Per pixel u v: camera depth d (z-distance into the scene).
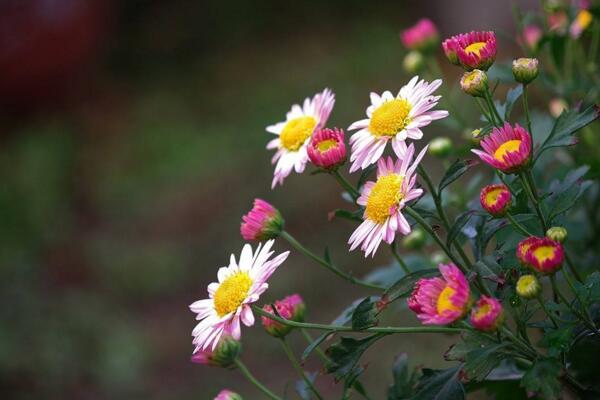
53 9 3.27
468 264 0.89
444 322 0.82
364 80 3.23
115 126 3.38
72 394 2.20
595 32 1.11
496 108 0.93
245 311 0.89
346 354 0.88
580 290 0.85
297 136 0.96
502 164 0.85
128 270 2.62
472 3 3.32
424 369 0.88
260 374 2.16
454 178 0.88
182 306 2.48
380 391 1.87
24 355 2.23
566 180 0.92
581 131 1.10
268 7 4.00
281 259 0.89
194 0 4.10
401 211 0.88
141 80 3.73
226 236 2.66
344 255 2.40
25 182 2.90
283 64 3.57
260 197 2.74
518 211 0.89
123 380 2.22
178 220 2.79
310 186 2.70
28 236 2.73
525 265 0.84
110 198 2.98
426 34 1.24
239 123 3.19
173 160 3.08
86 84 3.56
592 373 0.93
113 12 3.91
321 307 2.27
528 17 1.15
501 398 0.95
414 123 0.89
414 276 0.88
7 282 2.42
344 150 0.91
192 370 2.25
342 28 3.75
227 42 3.90
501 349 0.85
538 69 0.89
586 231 1.08
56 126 3.34
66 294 2.47
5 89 3.30
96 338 2.33
